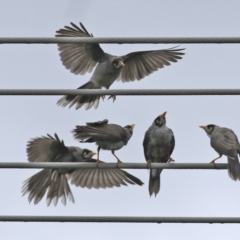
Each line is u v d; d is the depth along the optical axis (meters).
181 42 11.95
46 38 12.01
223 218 11.43
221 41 11.90
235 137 13.52
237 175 12.70
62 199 14.82
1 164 11.77
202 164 12.27
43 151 14.76
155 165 12.25
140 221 11.39
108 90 11.93
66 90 11.93
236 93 11.79
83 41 11.98
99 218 11.39
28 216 11.33
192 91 11.82
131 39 11.96
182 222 11.45
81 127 13.34
